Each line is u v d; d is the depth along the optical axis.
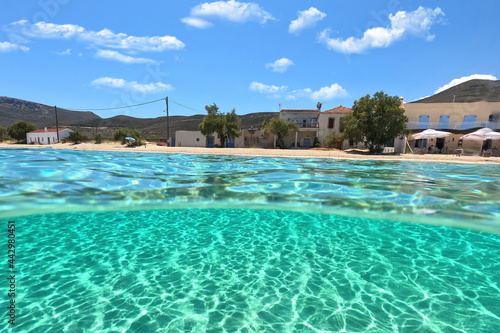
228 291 2.83
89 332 2.20
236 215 5.23
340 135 26.00
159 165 11.13
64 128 47.00
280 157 16.34
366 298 2.72
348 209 5.48
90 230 4.43
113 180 7.45
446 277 3.13
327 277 3.12
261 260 3.55
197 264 3.44
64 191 6.11
